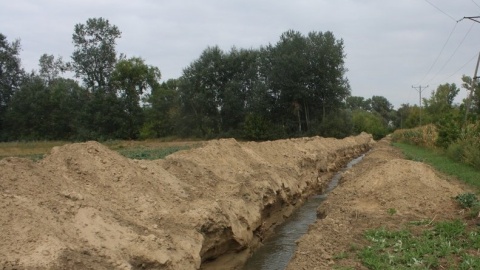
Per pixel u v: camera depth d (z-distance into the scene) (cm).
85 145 1026
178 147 4062
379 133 7988
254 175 1521
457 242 874
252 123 5266
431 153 2869
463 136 2330
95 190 897
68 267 606
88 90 5866
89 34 5856
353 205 1279
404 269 754
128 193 941
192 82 5444
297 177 1905
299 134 5312
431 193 1270
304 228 1414
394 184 1362
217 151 1666
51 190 791
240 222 1110
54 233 660
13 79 5800
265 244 1257
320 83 5147
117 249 715
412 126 6931
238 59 5459
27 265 578
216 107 5559
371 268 785
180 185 1149
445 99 6631
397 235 949
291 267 819
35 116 5594
